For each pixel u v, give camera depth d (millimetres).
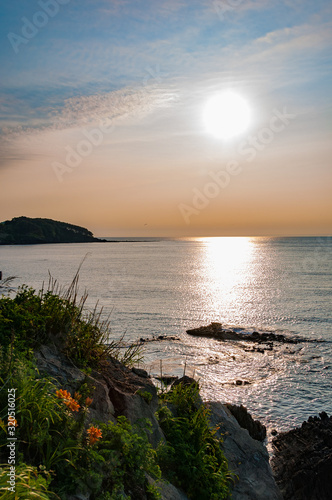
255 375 39750
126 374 7512
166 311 75625
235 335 55906
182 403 8070
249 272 171000
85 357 6957
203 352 47719
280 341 53062
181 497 6000
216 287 117812
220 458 7473
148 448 5711
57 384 5633
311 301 89000
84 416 4867
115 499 4406
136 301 87625
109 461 4863
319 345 50906
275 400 33500
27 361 5312
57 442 4531
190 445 7012
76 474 4316
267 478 8141
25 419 4418
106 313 70125
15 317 6363
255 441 9102
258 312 75938
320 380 38281
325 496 18031
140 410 6613
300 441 24312
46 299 7453
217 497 6480
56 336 6867
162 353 46875
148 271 172500
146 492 5180
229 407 25828
